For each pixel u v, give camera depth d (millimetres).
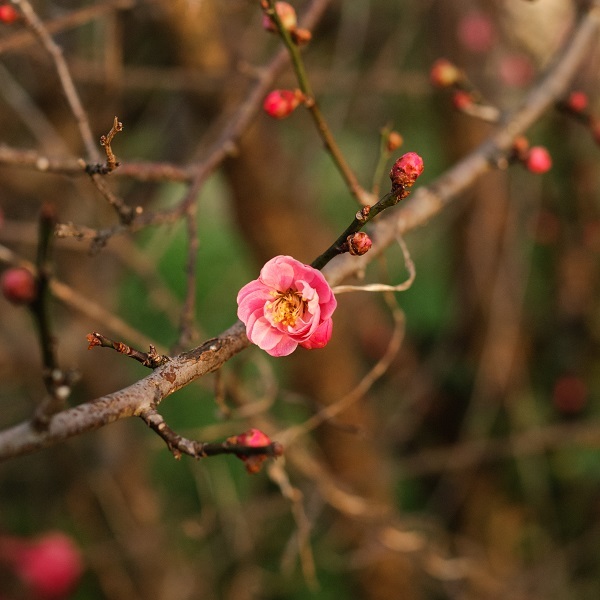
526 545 1267
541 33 1141
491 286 1152
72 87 606
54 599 1020
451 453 1102
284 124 1136
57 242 955
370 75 1032
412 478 1317
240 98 870
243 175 921
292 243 983
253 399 872
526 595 1091
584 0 697
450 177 622
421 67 1210
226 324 1248
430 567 910
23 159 604
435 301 1345
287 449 740
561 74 674
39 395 1075
